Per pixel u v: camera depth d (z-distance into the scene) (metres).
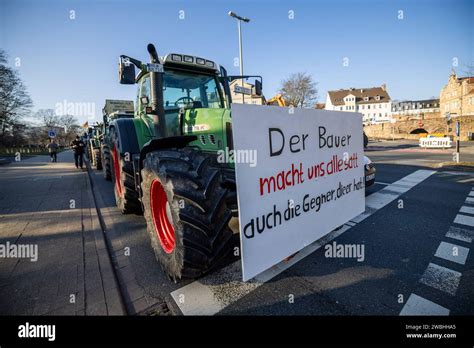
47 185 7.29
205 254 2.23
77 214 4.56
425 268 2.67
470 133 28.27
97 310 2.10
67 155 23.20
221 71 4.21
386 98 61.12
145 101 3.68
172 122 3.65
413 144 25.03
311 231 2.60
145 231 3.84
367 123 49.19
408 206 4.77
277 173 2.16
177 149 2.67
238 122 1.82
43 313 2.06
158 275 2.66
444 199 5.16
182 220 2.13
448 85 49.12
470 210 4.46
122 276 2.65
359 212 3.41
